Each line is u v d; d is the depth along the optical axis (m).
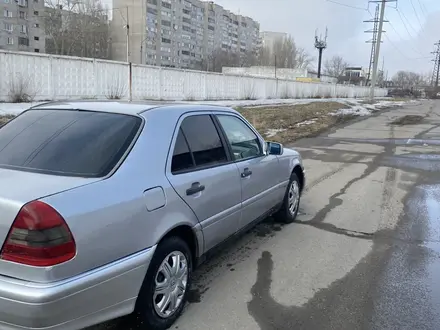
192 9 95.06
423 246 4.77
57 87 19.69
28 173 2.63
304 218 5.75
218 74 31.72
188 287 3.24
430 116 26.66
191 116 3.54
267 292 3.59
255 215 4.42
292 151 5.66
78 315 2.30
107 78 22.22
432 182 8.12
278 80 40.94
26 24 78.06
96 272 2.37
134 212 2.62
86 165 2.70
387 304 3.43
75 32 66.25
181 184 3.08
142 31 80.75
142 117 3.11
